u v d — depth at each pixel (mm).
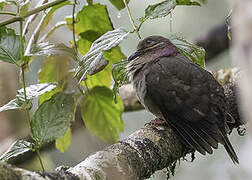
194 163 14266
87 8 10047
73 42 10359
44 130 8016
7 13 8477
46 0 9383
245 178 13859
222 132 9477
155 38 10633
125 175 7512
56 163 13703
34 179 6242
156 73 9977
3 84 12469
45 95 10070
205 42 14820
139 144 8320
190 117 9547
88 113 10445
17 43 8461
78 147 13719
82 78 8422
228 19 8672
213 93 9688
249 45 6379
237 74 11453
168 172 9227
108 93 10250
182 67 9938
